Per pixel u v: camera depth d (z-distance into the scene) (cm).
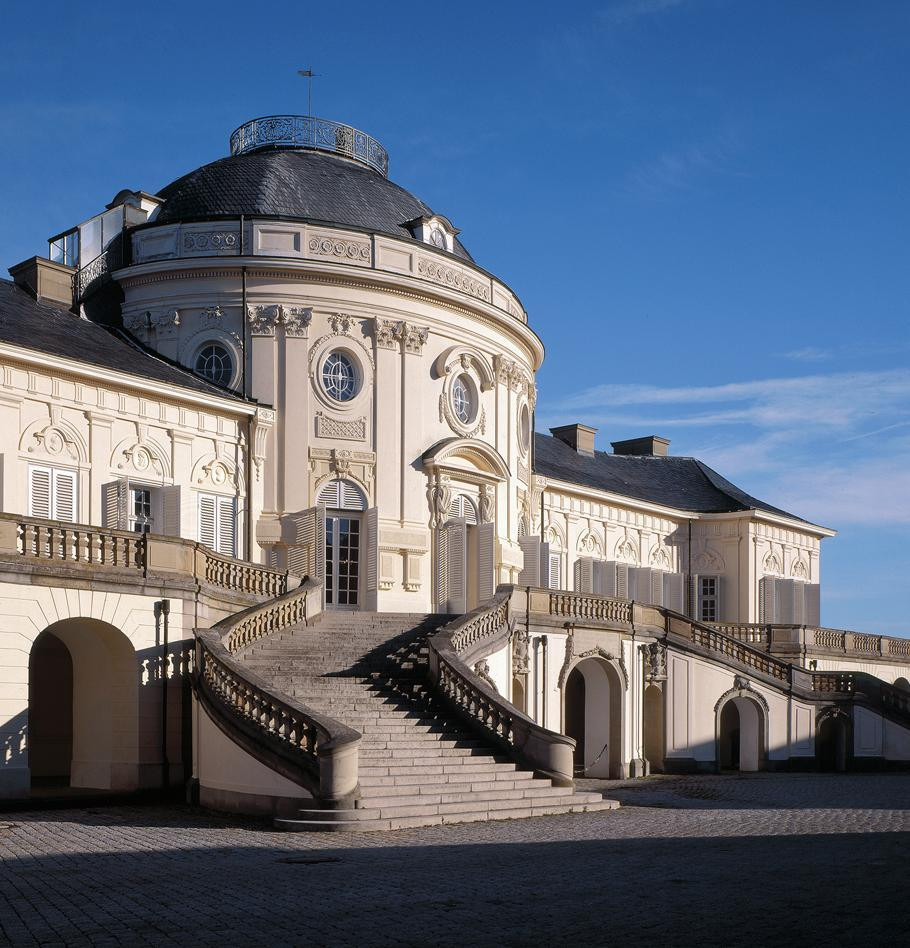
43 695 2816
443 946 1050
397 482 3394
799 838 1792
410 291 3447
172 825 1948
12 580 2183
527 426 4016
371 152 4066
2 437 2634
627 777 3353
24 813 2125
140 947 1055
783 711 3784
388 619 2961
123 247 3466
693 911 1195
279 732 2081
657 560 5034
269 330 3306
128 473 2912
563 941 1065
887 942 1058
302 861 1534
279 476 3269
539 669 3075
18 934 1112
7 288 3162
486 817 2047
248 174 3575
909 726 3903
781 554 5297
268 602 2703
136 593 2391
